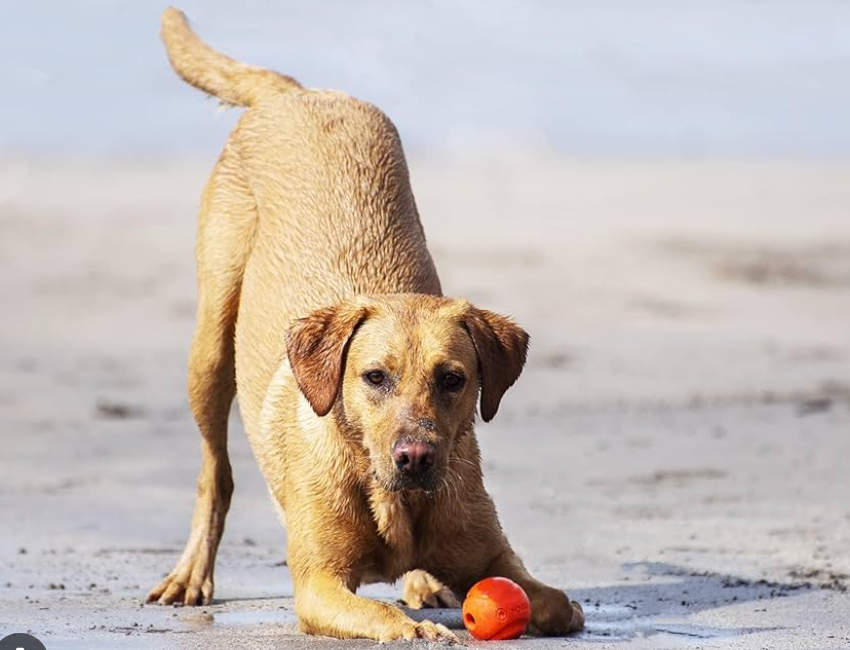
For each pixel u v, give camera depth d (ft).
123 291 75.15
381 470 23.22
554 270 78.89
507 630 23.11
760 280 75.92
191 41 33.78
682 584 28.04
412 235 28.71
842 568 28.96
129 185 116.98
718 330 63.87
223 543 33.22
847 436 43.39
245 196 30.35
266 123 30.63
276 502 26.99
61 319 68.03
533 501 36.06
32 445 43.98
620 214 100.07
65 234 93.09
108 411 49.60
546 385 52.85
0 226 96.07
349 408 24.03
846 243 87.45
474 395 24.35
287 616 26.25
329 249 28.09
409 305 24.34
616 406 49.08
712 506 35.17
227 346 30.32
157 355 60.39
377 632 23.04
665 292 72.90
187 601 27.71
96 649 22.57
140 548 32.22
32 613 25.75
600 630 24.36
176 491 38.04
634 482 38.04
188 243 90.27
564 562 30.14
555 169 128.57
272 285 28.50
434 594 28.37
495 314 24.76
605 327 64.64
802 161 131.64
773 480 37.91
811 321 65.87
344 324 24.02
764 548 30.91
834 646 22.98
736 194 110.01
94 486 38.52
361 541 24.59
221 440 30.22
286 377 26.48
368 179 28.99
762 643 23.20
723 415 47.06
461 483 24.61
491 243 87.66
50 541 32.63
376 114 30.50
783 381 53.36
